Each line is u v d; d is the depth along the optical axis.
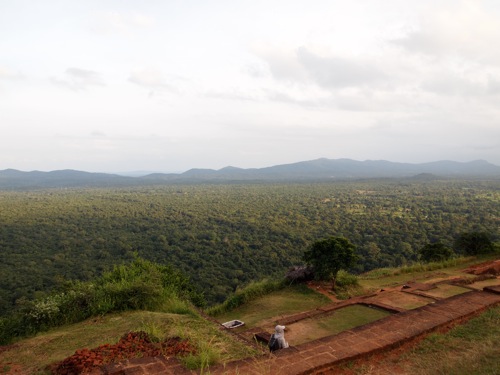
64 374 3.87
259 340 5.75
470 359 3.84
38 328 6.67
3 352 5.14
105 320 6.67
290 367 3.61
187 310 7.62
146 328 5.38
